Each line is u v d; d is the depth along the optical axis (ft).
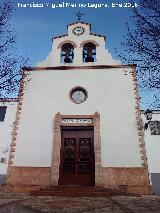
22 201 25.30
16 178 39.93
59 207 21.85
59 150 41.78
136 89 45.27
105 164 39.86
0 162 50.75
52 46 52.80
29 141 42.57
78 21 55.06
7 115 54.49
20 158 41.34
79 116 43.70
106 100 44.88
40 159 41.11
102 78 47.19
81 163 41.57
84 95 46.26
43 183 39.27
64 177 40.75
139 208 21.48
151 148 49.98
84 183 40.11
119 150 40.63
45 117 44.42
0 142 52.11
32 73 48.75
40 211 19.86
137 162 39.52
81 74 48.01
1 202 24.18
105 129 42.47
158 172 48.19
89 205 23.18
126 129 42.09
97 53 50.44
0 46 34.86
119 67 47.93
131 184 38.14
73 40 52.85
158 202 25.66
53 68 49.03
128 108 43.75
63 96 46.06
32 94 46.68
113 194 32.37
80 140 43.11
